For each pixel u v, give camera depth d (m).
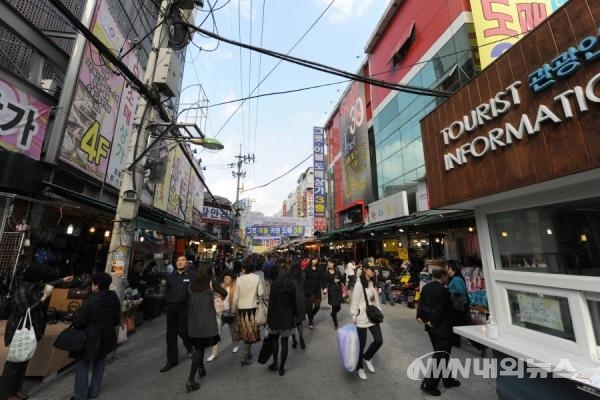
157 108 6.32
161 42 6.45
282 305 4.52
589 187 2.35
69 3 7.62
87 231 8.63
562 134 2.18
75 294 5.71
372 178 18.12
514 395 2.98
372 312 4.36
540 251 2.83
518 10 9.85
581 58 2.08
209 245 27.19
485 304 6.49
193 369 3.93
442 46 11.75
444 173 3.54
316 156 27.11
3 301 4.71
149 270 9.20
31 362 4.08
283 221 38.44
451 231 9.34
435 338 3.91
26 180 5.27
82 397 3.49
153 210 11.74
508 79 2.68
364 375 4.24
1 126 5.36
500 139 2.73
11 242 5.19
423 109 12.92
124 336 6.09
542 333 2.74
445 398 3.64
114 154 8.81
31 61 6.65
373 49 18.16
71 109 6.80
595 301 2.37
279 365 4.74
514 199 3.03
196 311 4.05
